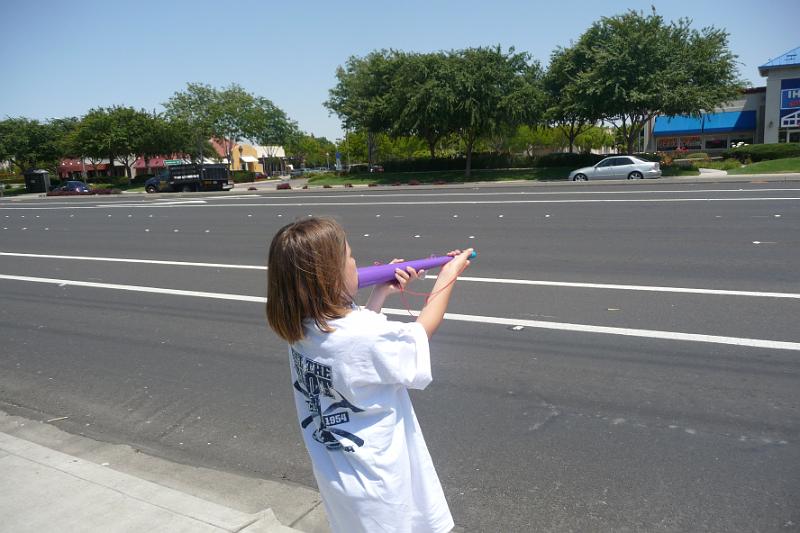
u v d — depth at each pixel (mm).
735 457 3764
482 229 13953
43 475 3881
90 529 3266
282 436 4504
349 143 79562
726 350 5527
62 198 42969
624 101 34531
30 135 68188
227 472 4047
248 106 68125
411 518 1880
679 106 33344
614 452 3910
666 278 8430
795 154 37688
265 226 17344
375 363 1757
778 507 3260
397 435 1848
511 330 6457
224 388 5449
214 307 8281
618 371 5199
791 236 10992
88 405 5277
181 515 3373
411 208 19641
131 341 6984
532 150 81125
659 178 28859
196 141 68625
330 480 1841
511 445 4078
